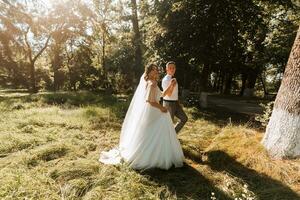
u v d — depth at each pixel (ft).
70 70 116.06
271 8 53.57
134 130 18.71
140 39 63.98
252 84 98.12
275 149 18.88
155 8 47.57
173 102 22.24
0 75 111.55
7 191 14.53
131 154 18.39
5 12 80.28
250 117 39.96
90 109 34.63
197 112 40.86
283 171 16.99
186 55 46.26
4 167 17.85
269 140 19.54
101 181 15.85
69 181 15.83
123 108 37.65
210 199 14.96
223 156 19.71
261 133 22.99
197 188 15.85
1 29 80.94
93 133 26.48
